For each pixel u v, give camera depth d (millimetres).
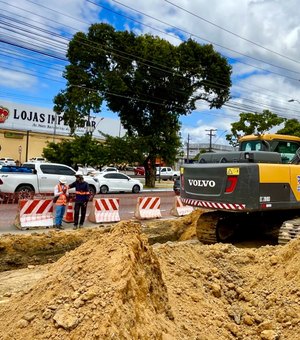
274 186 8367
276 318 5016
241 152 8820
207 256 6625
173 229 12789
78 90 29688
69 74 29969
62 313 3441
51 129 58938
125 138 32500
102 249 4312
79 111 30016
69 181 18938
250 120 35719
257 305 5340
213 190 8742
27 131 54938
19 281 6871
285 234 8555
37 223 11875
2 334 3523
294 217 9266
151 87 31281
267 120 35344
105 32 29875
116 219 13867
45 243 9922
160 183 43250
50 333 3314
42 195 17969
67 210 13477
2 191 17094
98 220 13445
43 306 3705
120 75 30203
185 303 4953
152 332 3564
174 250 6320
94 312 3363
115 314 3330
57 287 3924
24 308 3861
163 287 4633
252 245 9727
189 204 9289
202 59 31875
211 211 10023
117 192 27328
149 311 3873
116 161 32969
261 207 8188
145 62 30062
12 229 11617
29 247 9672
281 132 38312
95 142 37000
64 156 37500
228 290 5691
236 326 4824
